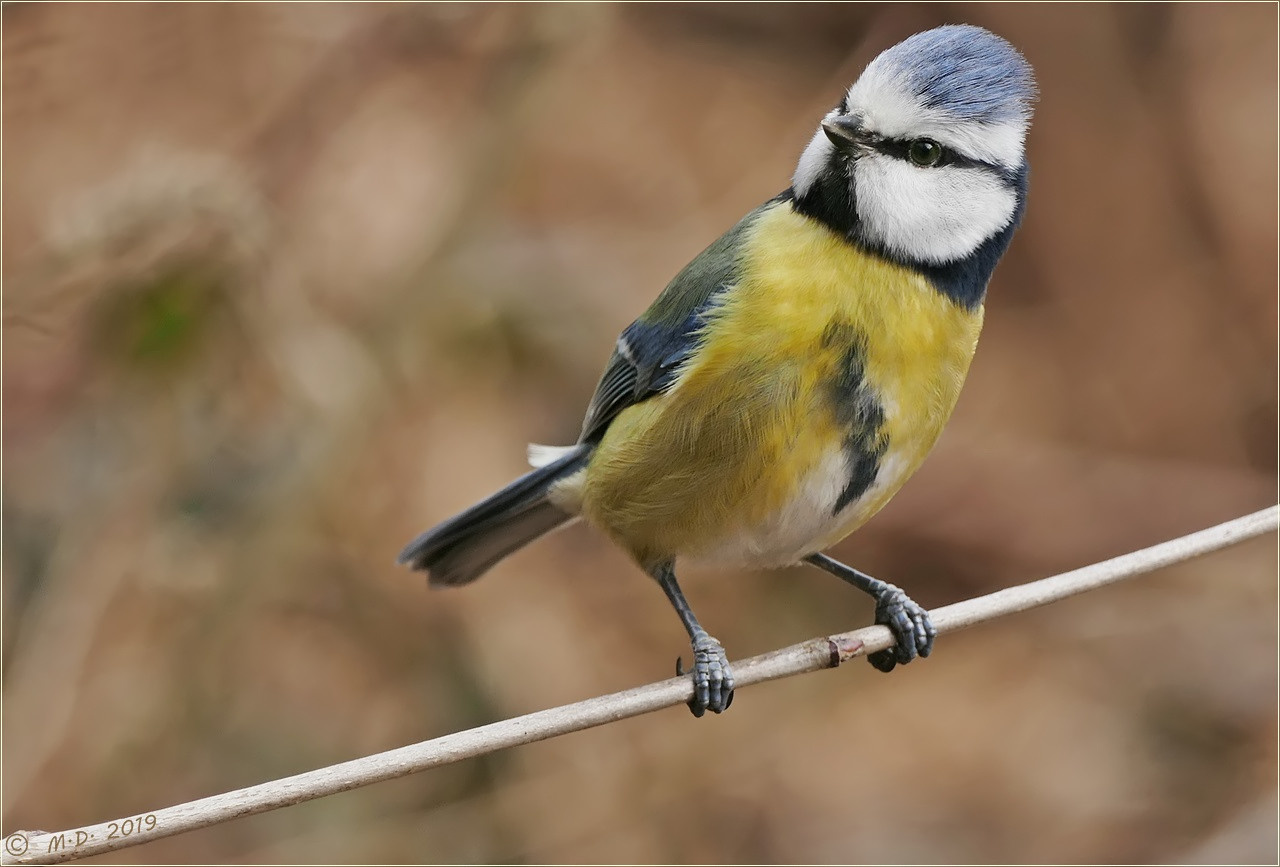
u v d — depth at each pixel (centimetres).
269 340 1036
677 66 1455
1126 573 708
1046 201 1395
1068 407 1317
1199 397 1312
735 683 674
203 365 1020
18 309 990
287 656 1080
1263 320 1327
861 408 665
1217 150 1372
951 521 1226
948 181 670
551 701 1094
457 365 1170
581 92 1409
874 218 664
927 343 668
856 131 667
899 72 671
